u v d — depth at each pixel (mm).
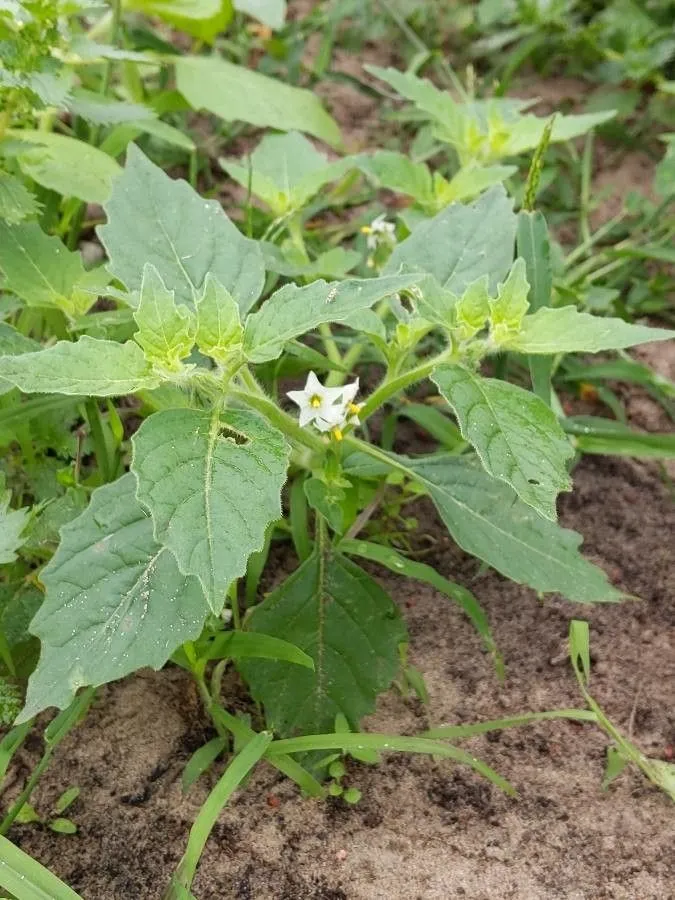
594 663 260
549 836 224
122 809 222
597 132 436
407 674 245
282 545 279
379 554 240
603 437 287
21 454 262
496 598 274
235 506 165
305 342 325
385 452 232
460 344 207
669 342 364
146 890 209
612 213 411
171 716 238
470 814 226
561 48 471
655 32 444
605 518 302
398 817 224
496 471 176
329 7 503
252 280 230
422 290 201
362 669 229
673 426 337
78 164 292
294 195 309
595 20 463
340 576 235
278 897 210
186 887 192
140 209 234
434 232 250
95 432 252
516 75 480
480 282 199
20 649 230
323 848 218
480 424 181
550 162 411
